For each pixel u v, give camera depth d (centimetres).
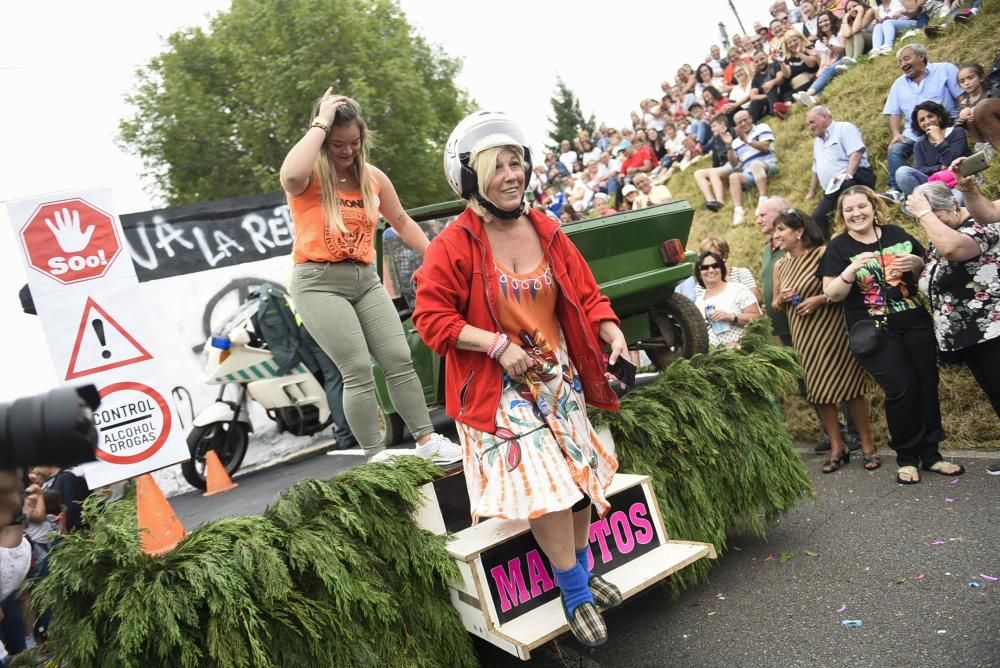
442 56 2128
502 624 277
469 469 264
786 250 524
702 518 365
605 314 273
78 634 246
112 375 285
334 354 323
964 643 270
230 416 639
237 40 1845
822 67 981
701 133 1168
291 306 618
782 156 942
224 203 845
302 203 319
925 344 447
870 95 866
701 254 600
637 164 1282
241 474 662
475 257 259
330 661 264
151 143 1873
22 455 90
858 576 344
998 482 418
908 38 884
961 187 391
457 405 264
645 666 307
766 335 430
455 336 252
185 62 1878
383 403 475
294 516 279
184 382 827
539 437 254
